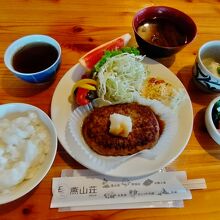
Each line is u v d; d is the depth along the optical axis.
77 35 0.46
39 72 0.37
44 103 0.39
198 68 0.39
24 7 0.49
